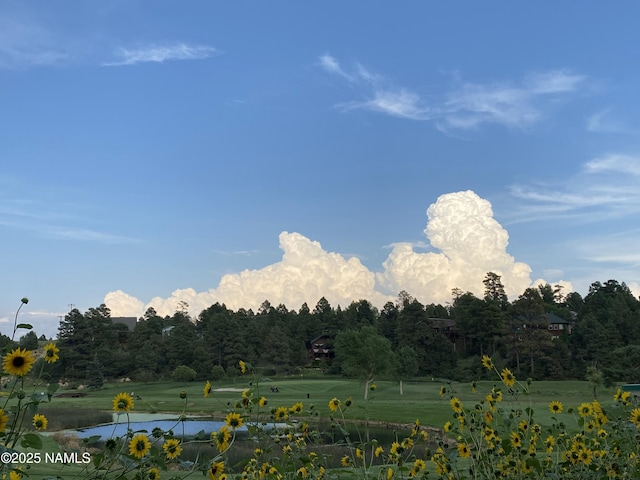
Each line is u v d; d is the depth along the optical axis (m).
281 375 77.44
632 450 3.88
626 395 4.12
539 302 70.56
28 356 2.65
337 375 77.19
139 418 27.50
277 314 112.94
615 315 75.88
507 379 4.14
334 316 98.94
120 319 127.94
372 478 3.99
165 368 78.75
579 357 68.44
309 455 4.13
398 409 27.50
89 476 2.86
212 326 83.56
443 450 3.98
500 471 3.74
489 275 97.00
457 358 72.75
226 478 3.40
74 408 36.72
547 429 4.34
